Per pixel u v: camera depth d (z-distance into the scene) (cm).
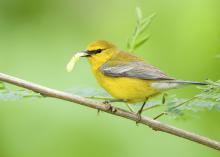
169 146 1368
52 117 1393
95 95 1051
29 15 1619
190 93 1445
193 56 1540
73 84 1444
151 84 1077
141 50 1555
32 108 1407
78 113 1393
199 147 1366
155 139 1380
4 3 1608
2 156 1399
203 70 1520
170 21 1606
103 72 1130
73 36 1612
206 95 943
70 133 1381
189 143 1376
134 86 1085
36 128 1395
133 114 988
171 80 1052
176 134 960
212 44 1545
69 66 1156
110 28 1659
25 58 1510
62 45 1578
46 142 1383
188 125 1402
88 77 1446
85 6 1666
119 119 1398
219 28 1562
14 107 1412
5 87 959
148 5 1645
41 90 952
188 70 1529
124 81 1095
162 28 1602
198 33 1566
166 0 1634
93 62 1164
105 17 1667
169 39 1578
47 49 1541
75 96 970
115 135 1386
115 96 1115
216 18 1576
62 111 1395
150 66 1101
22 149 1393
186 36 1573
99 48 1161
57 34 1605
